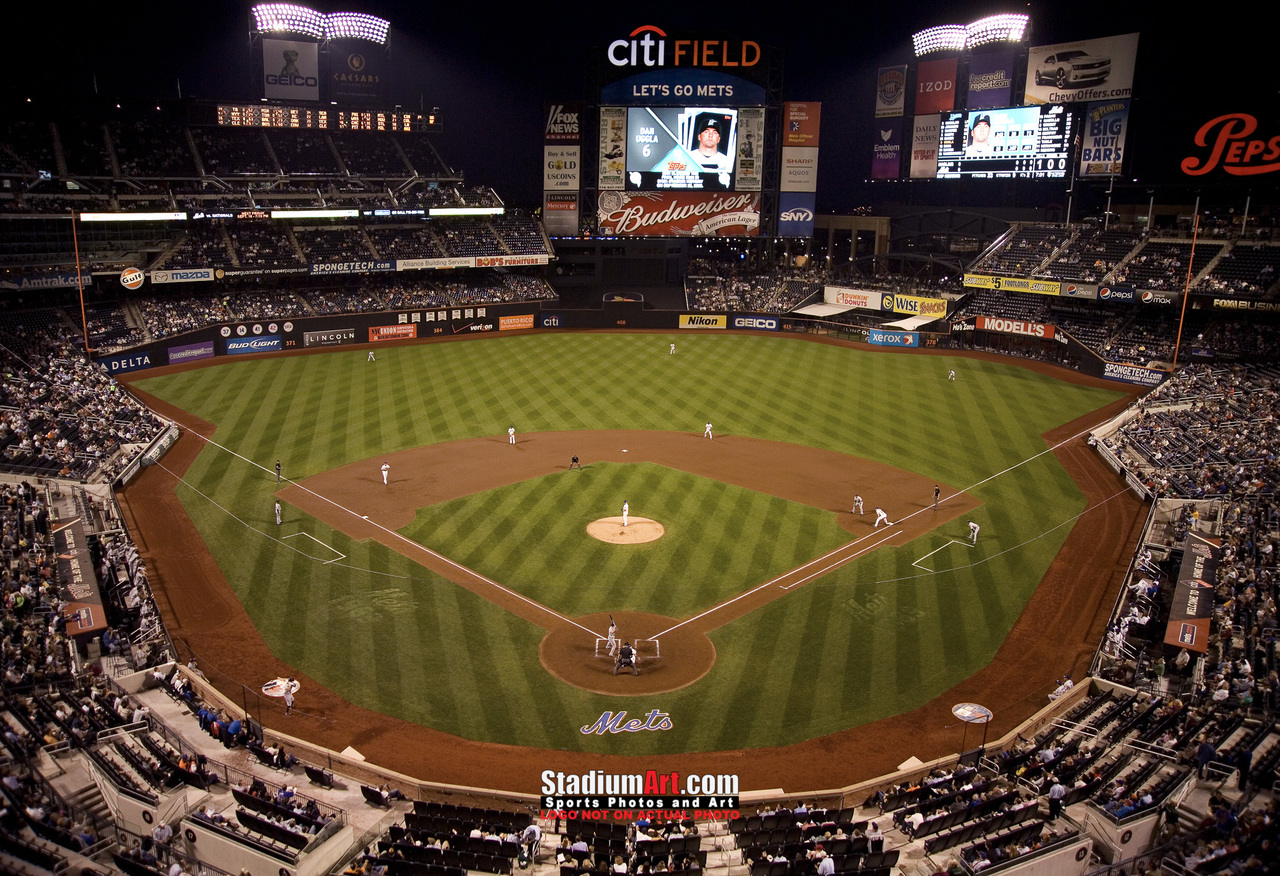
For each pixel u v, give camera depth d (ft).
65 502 122.62
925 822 65.26
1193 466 141.49
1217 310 217.97
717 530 127.34
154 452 153.48
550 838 66.23
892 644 98.48
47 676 82.84
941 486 147.02
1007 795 68.64
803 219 295.48
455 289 278.05
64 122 242.37
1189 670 89.71
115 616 99.25
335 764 76.84
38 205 216.74
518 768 77.05
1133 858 59.88
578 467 151.74
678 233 291.58
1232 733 74.64
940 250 296.10
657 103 280.51
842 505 137.90
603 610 104.42
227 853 61.00
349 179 277.85
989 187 309.83
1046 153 253.03
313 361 229.66
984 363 237.45
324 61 277.64
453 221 291.79
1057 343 238.27
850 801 73.31
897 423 181.88
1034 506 138.72
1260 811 62.49
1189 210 242.17
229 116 266.77
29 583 97.35
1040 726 84.28
